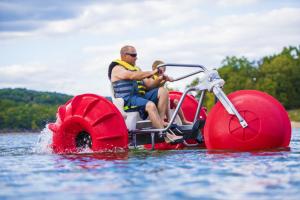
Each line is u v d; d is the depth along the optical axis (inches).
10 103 4168.3
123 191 233.1
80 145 459.5
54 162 363.9
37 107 4126.5
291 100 5103.3
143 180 263.4
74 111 449.7
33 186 252.7
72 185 252.5
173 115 449.7
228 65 5216.5
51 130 463.8
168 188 238.5
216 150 420.2
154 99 466.9
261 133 413.7
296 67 5221.5
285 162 330.0
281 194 221.0
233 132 418.3
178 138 456.1
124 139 441.1
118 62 473.4
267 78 5034.5
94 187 245.0
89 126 440.1
